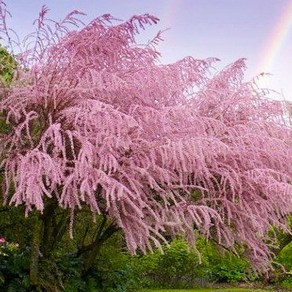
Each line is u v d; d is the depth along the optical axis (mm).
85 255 7652
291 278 13734
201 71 7285
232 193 6785
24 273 6559
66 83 5836
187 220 6227
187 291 11766
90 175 5273
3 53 7070
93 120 5488
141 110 5934
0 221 7242
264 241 7918
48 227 6902
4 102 5859
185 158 6086
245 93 7598
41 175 5199
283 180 6703
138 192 5516
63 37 6121
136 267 10109
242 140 6766
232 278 14289
